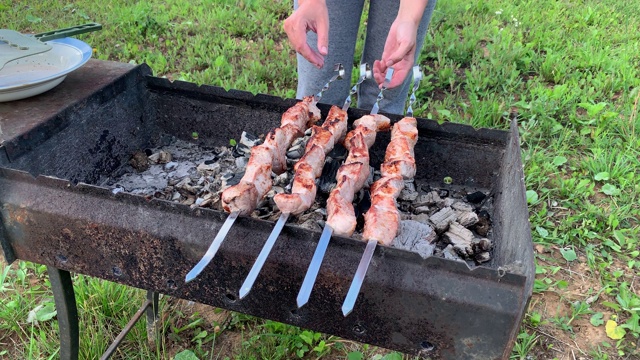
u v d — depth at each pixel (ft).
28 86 5.16
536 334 7.23
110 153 6.15
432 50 14.19
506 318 3.68
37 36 6.00
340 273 3.92
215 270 4.25
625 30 15.60
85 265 4.67
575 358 6.95
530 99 12.21
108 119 5.99
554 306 7.66
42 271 7.93
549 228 8.88
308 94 8.26
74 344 5.69
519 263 4.03
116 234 4.34
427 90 12.37
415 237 5.30
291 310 4.29
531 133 10.87
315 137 5.26
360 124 5.58
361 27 15.01
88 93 5.63
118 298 7.18
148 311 6.60
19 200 4.47
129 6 16.60
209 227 4.20
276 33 15.48
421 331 4.00
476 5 16.67
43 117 5.11
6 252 4.77
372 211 4.24
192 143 6.87
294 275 4.06
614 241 8.75
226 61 13.23
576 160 10.36
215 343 6.93
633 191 9.57
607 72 13.20
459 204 5.90
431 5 7.41
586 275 8.14
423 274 3.82
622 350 7.04
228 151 6.71
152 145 6.81
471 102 11.70
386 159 5.27
